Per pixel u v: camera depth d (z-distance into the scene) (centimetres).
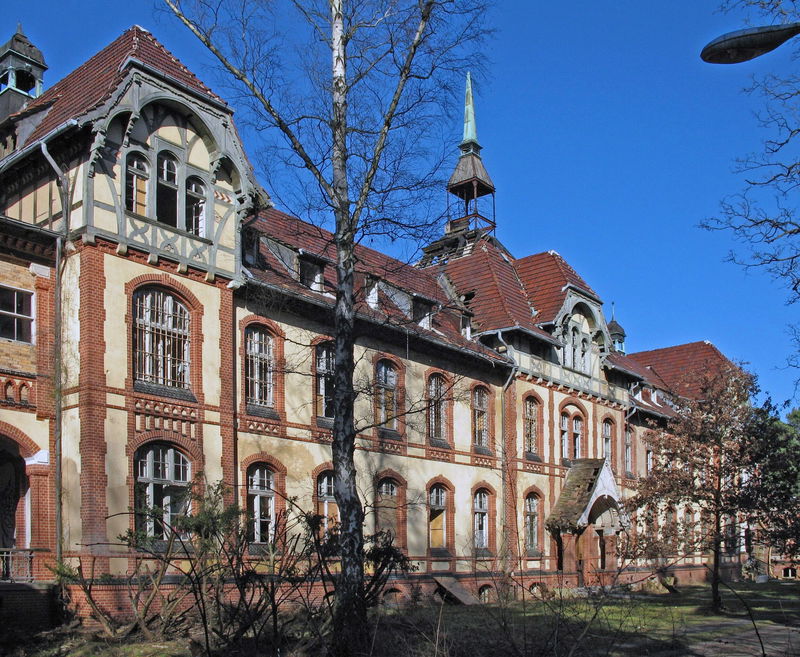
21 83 2484
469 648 1329
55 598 1781
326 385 2544
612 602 1585
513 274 3666
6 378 1845
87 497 1825
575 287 3609
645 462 4219
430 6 1546
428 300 2989
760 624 2183
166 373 2042
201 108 2169
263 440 2283
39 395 1892
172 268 2072
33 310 1917
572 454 3581
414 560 2714
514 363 3253
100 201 1942
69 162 1977
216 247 2183
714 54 945
